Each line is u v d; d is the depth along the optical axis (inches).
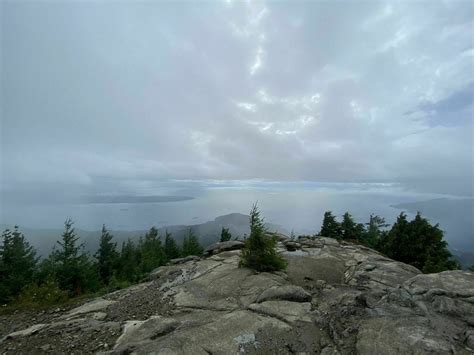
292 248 576.1
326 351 191.8
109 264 1814.7
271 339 206.4
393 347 178.4
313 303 279.0
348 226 1228.5
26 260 1213.7
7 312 328.8
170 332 228.7
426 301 237.3
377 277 380.5
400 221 928.3
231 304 285.1
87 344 221.5
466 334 186.5
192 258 571.8
